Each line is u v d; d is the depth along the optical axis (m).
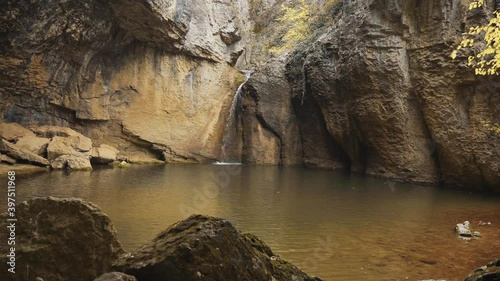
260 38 27.42
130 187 12.77
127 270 2.60
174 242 2.69
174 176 15.91
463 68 13.50
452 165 14.55
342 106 19.05
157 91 21.95
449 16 14.05
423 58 15.03
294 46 24.14
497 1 12.95
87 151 18.39
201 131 22.78
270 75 22.81
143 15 18.70
